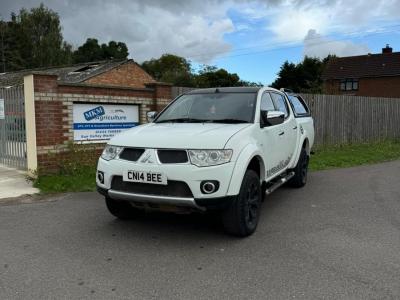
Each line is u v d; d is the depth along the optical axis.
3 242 5.05
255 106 5.91
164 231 5.46
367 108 17.86
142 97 10.87
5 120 10.32
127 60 31.56
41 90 8.73
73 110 9.41
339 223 5.89
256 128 5.54
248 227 5.17
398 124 19.88
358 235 5.33
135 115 10.82
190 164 4.63
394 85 45.12
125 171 4.86
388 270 4.20
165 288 3.80
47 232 5.43
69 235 5.31
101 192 5.20
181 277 4.04
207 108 6.10
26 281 3.95
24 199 7.31
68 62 62.44
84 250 4.77
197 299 3.60
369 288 3.79
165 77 65.94
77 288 3.80
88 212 6.42
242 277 4.04
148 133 5.18
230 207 4.91
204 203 4.63
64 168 9.15
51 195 7.61
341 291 3.73
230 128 5.24
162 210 4.98
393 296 3.64
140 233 5.38
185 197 4.63
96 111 9.88
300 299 3.59
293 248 4.84
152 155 4.76
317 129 15.61
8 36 61.50
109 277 4.04
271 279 3.99
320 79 50.81
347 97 16.81
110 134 10.23
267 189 6.10
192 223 5.81
